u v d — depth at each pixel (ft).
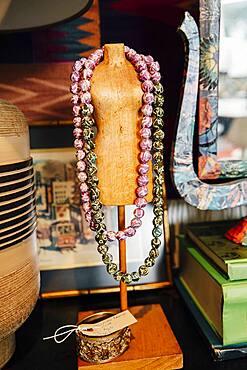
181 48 2.45
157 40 2.44
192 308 2.22
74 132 1.71
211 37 1.84
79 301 2.38
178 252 2.65
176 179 1.93
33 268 1.78
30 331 2.12
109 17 2.39
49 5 2.05
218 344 1.91
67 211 2.43
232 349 1.88
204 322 2.08
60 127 2.41
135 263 2.44
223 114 1.99
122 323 1.85
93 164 1.70
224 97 1.97
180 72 2.48
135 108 1.68
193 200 1.96
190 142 1.90
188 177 1.94
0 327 1.61
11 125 1.59
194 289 2.29
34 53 2.38
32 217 1.77
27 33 2.35
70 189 2.43
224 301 1.85
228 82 1.95
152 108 1.69
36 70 2.39
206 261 2.14
